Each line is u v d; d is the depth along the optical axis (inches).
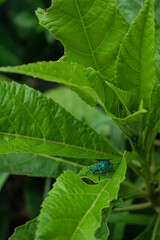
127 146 17.4
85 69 12.5
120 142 17.3
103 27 13.2
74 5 13.0
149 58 12.6
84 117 18.9
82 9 13.1
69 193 12.1
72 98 19.2
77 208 11.8
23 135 13.5
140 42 12.5
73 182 12.3
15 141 13.4
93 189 12.3
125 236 16.8
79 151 13.9
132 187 14.8
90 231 11.4
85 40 13.3
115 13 13.1
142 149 13.5
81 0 13.0
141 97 12.9
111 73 13.6
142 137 13.5
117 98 12.9
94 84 12.6
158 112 13.1
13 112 13.5
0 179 16.8
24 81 23.2
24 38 24.2
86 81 12.4
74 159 15.4
